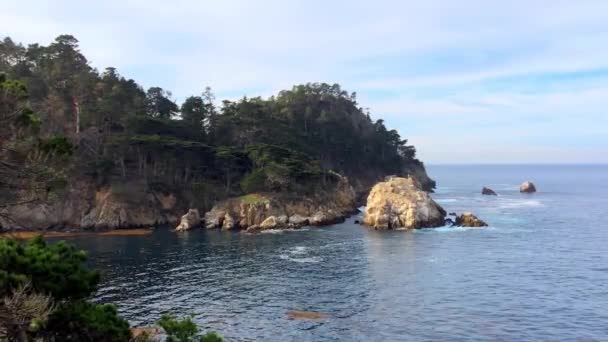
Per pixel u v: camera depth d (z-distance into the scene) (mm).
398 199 113312
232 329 46250
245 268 71062
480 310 51031
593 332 44656
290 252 83125
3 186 20516
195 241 94875
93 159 116312
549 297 55344
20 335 17031
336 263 74062
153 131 124875
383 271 68438
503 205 162375
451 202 174125
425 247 86438
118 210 112062
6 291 16969
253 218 115125
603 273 66250
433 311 50875
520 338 43469
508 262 73312
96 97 131875
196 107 146500
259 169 125062
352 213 141250
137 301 55031
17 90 19984
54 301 18953
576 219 123938
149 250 85188
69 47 144000
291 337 44281
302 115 197375
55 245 21188
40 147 20859
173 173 127375
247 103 157375
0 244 18516
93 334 20203
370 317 49312
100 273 21359
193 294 57812
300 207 121812
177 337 22156
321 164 162750
